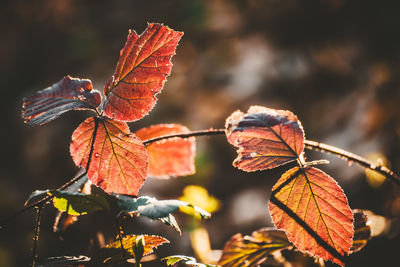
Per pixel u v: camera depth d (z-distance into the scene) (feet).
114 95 1.60
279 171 4.37
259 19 5.72
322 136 4.23
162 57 1.59
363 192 3.35
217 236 3.48
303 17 5.20
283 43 5.33
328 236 1.60
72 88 1.64
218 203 3.74
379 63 4.39
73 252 1.79
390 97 4.00
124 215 1.68
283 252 1.93
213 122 5.29
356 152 3.78
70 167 4.71
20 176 4.72
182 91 5.71
